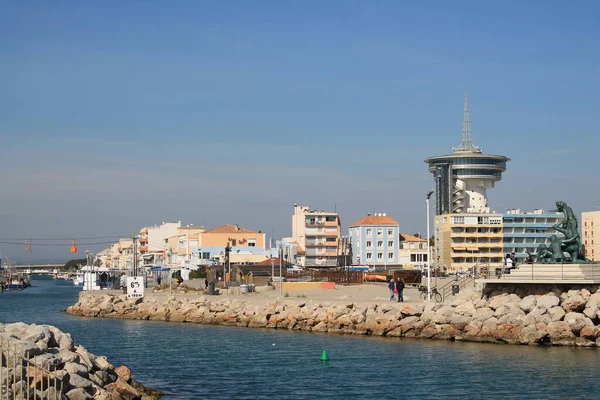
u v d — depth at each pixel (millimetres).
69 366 34000
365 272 121188
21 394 29516
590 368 46594
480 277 72500
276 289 102438
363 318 67000
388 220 197250
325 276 121250
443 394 40125
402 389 41500
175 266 195750
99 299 102625
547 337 56406
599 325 55469
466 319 59969
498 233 194500
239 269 126000
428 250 70938
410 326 62875
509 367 47250
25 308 120062
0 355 29938
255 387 42469
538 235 196625
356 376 45312
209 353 56094
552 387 41406
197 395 40344
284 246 180875
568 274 59312
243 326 77312
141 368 49438
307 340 62656
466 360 50031
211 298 89562
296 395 40312
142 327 79125
